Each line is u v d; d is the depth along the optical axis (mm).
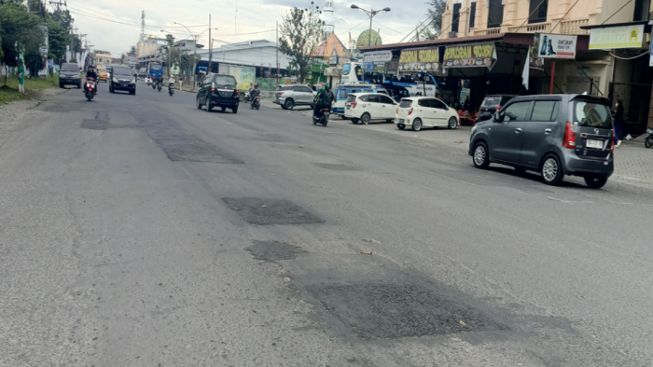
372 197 9508
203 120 23672
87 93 31906
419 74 35781
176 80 84875
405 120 29719
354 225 7461
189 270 5371
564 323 4594
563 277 5777
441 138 26391
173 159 12227
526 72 22953
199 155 13086
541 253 6645
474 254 6434
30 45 34812
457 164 16188
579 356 4016
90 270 5254
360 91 37469
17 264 5332
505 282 5523
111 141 14750
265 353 3830
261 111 37312
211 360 3709
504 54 29156
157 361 3672
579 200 11023
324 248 6328
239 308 4555
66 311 4367
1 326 4078
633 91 26594
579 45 23516
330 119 37250
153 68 80250
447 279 5523
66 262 5441
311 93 45562
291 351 3871
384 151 18016
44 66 67000
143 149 13531
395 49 35938
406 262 5992
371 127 31312
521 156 13930
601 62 26062
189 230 6727
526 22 30781
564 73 28188
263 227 7066
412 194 10070
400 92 40312
